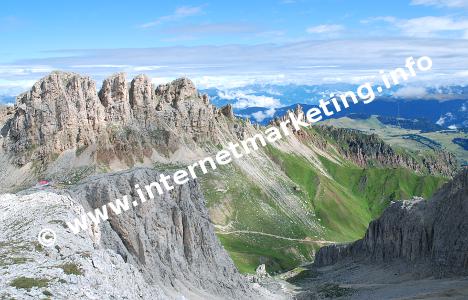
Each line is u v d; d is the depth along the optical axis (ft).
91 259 224.74
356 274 581.94
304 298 509.35
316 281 604.49
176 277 394.93
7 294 174.19
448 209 521.24
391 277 529.86
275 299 487.61
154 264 380.78
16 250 235.61
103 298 198.49
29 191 360.89
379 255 600.80
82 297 189.57
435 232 520.83
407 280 503.20
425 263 516.73
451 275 468.75
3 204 323.37
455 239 488.02
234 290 442.09
